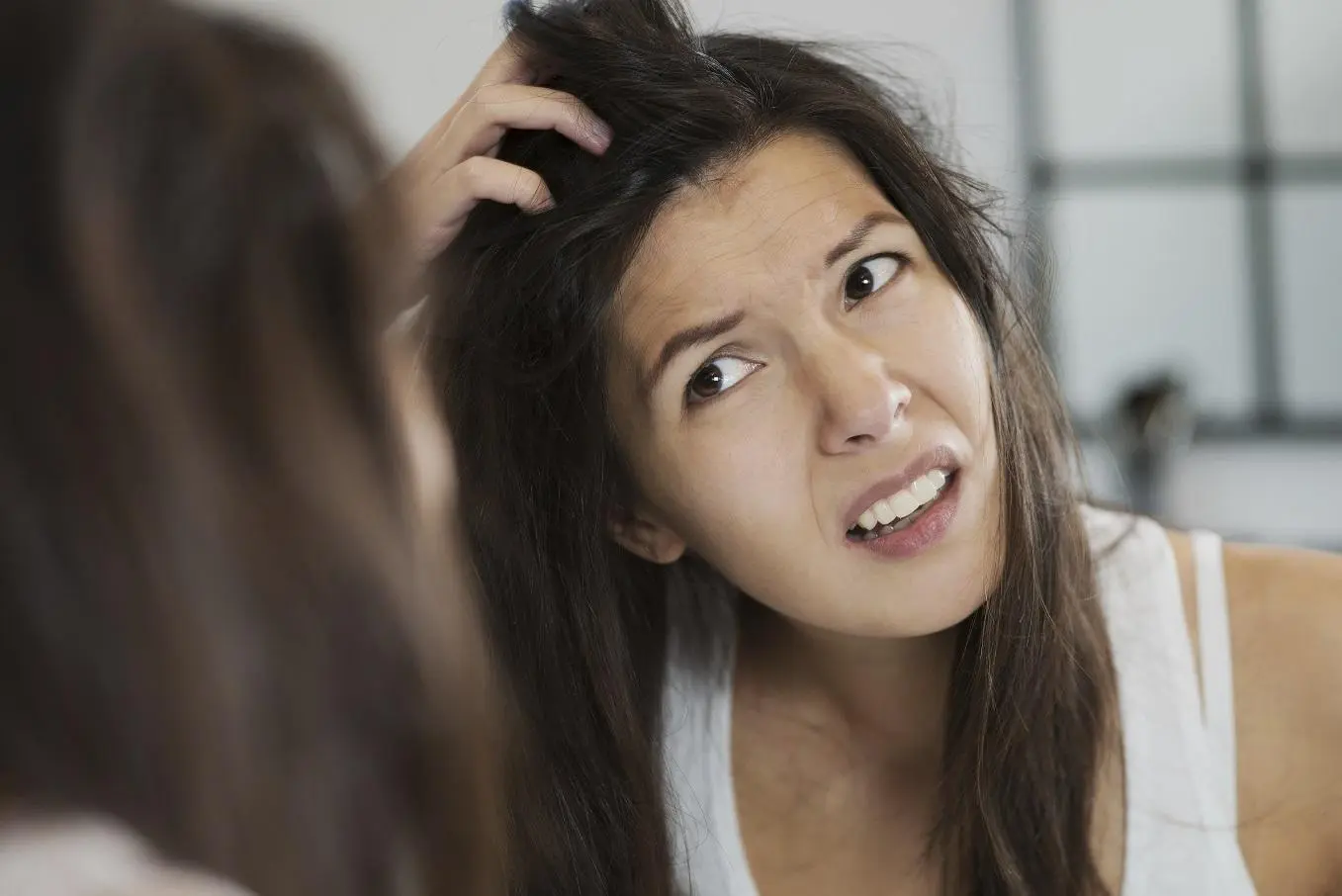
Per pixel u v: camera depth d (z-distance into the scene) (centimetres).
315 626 38
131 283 36
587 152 92
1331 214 319
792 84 92
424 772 41
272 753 38
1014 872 96
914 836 106
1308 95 317
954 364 89
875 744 108
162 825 37
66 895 36
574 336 92
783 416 89
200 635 36
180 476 35
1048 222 318
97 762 37
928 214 95
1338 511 323
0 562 35
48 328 35
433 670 41
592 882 103
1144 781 99
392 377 42
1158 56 318
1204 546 106
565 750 103
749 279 87
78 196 35
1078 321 328
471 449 100
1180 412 311
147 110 37
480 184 92
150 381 35
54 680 36
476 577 101
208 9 41
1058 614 98
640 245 89
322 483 38
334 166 41
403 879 42
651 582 112
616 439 96
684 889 108
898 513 88
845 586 91
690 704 113
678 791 110
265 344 38
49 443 35
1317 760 97
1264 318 324
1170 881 97
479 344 97
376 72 260
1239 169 320
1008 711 95
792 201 88
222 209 38
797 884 108
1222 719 99
